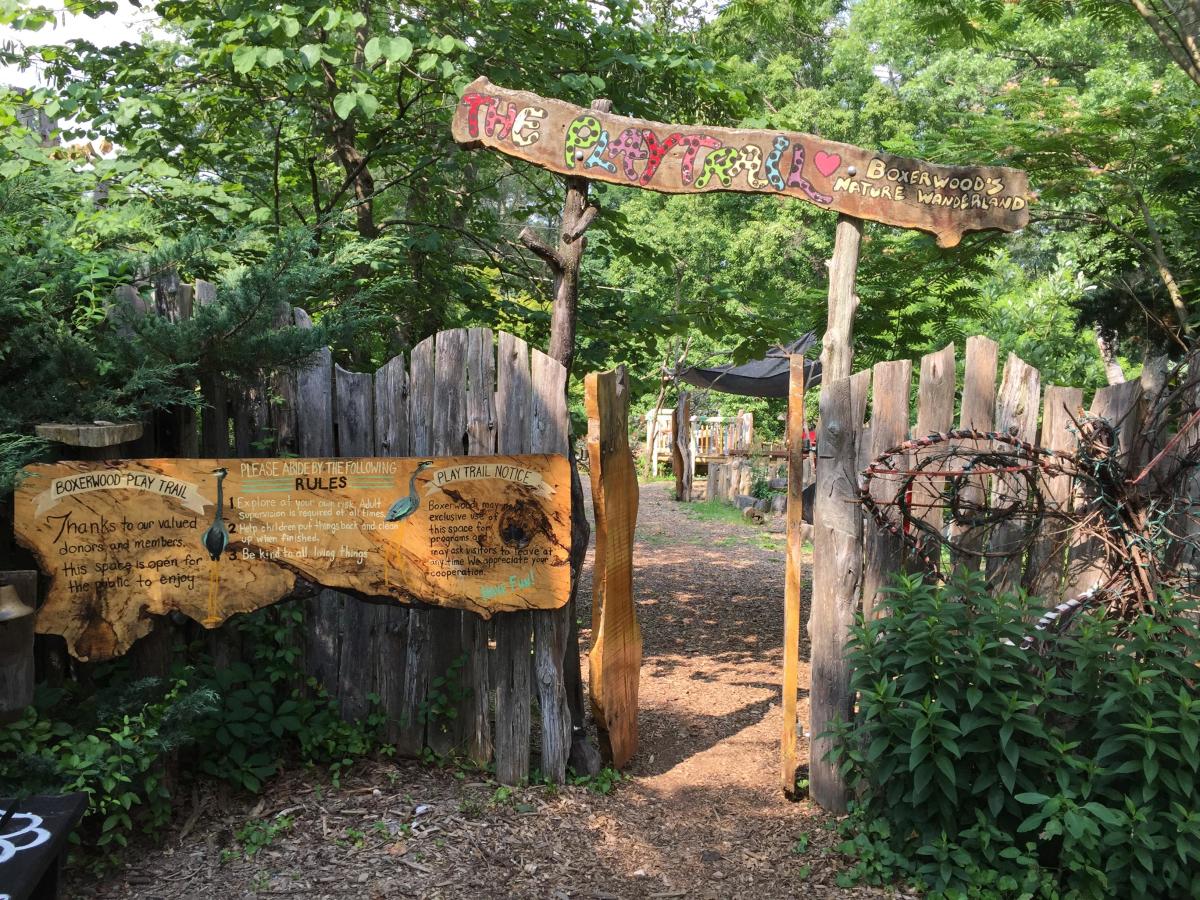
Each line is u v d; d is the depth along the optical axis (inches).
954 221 181.8
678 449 724.7
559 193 303.6
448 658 176.9
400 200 342.0
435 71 262.4
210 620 156.4
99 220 208.8
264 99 268.5
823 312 283.7
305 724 171.3
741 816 169.0
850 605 169.2
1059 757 136.7
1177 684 140.7
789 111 782.5
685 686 247.3
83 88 234.1
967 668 141.0
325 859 142.9
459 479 166.7
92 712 147.9
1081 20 606.2
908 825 148.7
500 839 153.3
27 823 91.7
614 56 252.5
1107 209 262.7
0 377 152.0
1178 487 160.6
